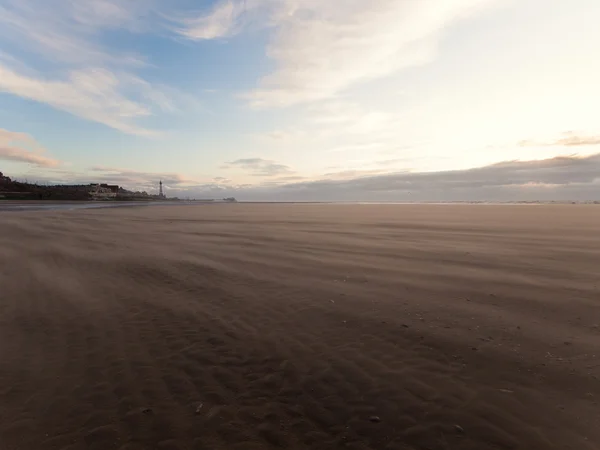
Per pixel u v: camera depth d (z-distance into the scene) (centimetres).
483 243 1316
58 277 812
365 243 1345
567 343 452
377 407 329
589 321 526
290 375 388
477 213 3519
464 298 646
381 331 501
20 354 438
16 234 1532
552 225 2014
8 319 555
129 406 333
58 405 334
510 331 494
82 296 674
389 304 618
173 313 584
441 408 324
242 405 335
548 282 745
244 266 937
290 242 1386
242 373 393
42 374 391
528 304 607
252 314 579
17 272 852
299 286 741
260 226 2112
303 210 4844
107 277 817
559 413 312
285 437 292
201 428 303
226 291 709
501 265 916
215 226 2112
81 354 440
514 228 1853
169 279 803
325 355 433
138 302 641
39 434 294
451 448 275
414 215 3225
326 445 282
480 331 495
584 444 274
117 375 389
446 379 373
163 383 373
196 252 1147
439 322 530
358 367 402
